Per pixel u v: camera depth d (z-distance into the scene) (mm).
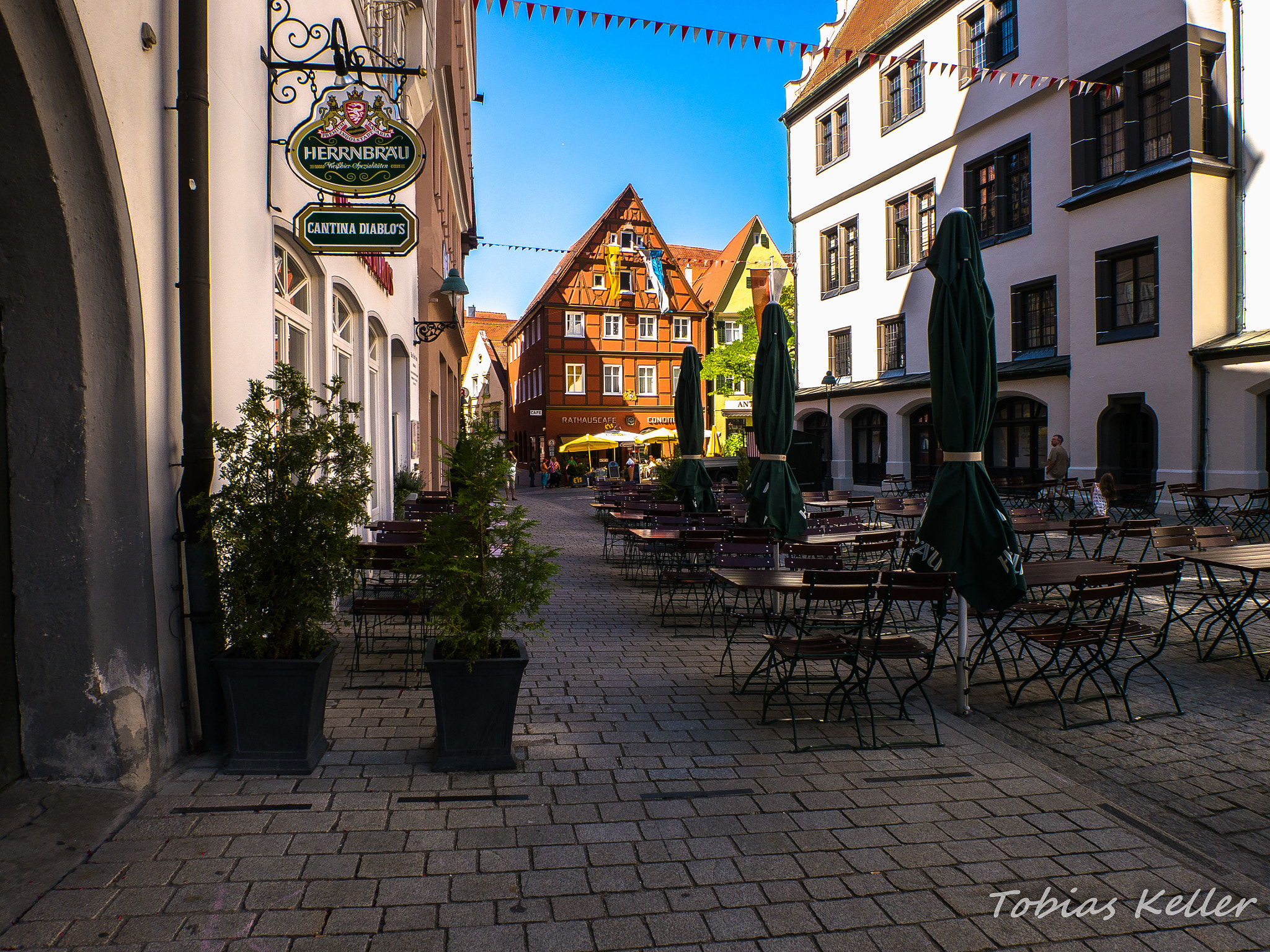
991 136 22859
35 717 3752
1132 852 3529
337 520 4246
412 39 12938
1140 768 4496
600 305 44656
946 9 24000
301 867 3248
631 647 7000
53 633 3721
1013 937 2904
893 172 26641
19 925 2836
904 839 3611
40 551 3693
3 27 3123
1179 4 16859
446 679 4168
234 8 5320
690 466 12609
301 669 4078
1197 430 16906
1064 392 20266
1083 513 16750
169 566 4215
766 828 3684
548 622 8008
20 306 3619
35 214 3529
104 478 3764
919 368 26078
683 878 3244
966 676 5621
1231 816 3928
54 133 3396
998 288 22797
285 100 6352
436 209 16281
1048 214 21125
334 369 8977
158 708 4027
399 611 5840
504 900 3059
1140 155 18031
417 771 4211
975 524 5344
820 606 8617
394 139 5887
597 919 2955
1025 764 4484
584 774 4238
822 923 2963
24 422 3682
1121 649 6984
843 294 29500
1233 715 5336
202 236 4273
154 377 4078
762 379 9234
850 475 29453
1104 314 18797
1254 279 16766
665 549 9570
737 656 6715
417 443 15914
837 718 5219
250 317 5668
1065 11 20375
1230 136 16969
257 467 4207
